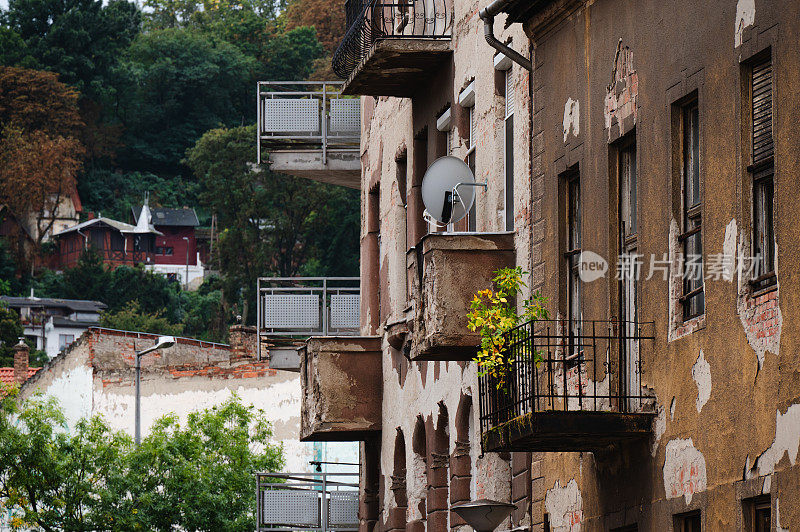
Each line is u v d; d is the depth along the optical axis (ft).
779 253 88.38
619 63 113.50
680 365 101.09
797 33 87.61
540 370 123.24
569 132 122.83
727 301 94.79
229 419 329.93
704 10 99.55
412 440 174.81
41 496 306.55
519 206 134.82
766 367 89.86
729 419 94.02
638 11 110.22
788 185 87.61
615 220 114.83
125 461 307.78
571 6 122.31
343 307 237.25
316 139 231.50
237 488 316.40
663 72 105.50
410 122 179.01
